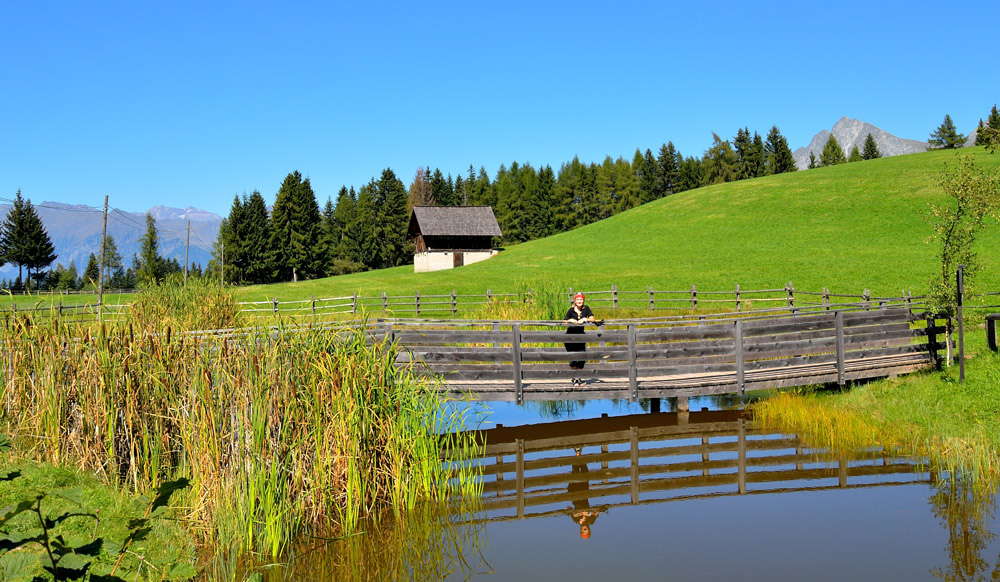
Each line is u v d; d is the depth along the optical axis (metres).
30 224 86.50
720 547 6.75
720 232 51.25
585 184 123.00
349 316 26.52
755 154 122.12
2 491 6.71
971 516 7.38
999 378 11.78
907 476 8.89
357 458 7.82
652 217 62.47
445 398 10.59
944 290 13.58
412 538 7.16
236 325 16.09
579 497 8.52
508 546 6.94
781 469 9.51
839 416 12.01
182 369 8.02
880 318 14.08
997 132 15.63
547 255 52.28
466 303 29.16
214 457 7.02
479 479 9.36
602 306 29.25
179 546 6.33
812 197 56.25
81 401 7.91
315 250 88.75
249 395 7.21
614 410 14.27
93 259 101.88
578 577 6.06
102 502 6.84
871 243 40.91
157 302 16.09
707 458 10.25
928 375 13.27
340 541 7.09
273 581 6.15
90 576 3.03
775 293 30.50
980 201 13.22
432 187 129.00
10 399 8.41
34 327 8.45
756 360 13.70
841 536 6.93
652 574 6.12
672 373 13.92
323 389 7.77
